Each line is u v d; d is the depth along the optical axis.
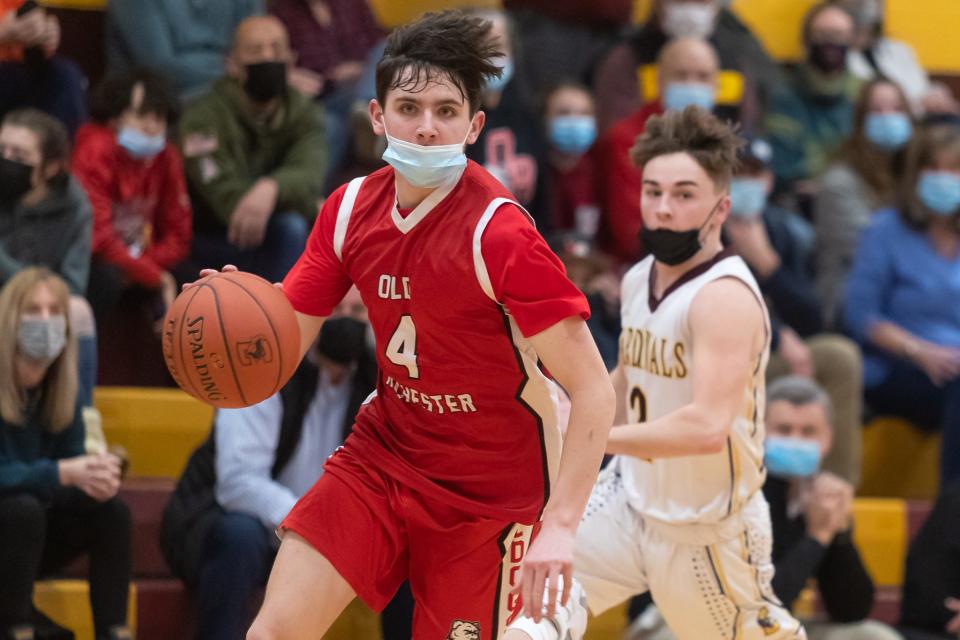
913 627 14.60
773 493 14.45
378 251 8.69
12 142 14.66
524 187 17.69
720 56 19.91
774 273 17.73
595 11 19.95
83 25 19.31
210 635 13.43
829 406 14.60
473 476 9.14
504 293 8.39
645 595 14.75
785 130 20.53
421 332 8.72
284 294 9.05
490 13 17.70
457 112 8.38
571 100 18.09
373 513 9.15
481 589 9.28
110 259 16.09
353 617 14.84
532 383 8.91
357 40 19.84
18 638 12.49
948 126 19.00
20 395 13.05
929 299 18.22
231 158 17.03
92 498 13.12
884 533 17.27
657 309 10.98
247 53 16.94
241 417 13.82
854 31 22.14
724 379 10.39
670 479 11.16
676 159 10.69
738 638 11.43
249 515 13.66
